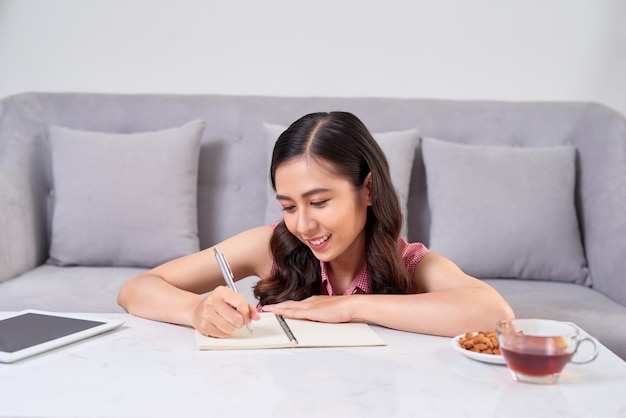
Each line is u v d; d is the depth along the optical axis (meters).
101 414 0.86
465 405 0.91
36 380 0.98
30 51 3.11
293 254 1.52
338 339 1.18
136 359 1.08
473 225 2.48
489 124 2.73
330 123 1.35
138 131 2.76
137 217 2.54
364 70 3.08
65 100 2.81
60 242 2.57
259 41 3.08
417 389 0.96
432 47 3.07
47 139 2.76
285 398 0.92
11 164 2.63
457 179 2.54
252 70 3.09
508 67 3.07
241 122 2.73
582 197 2.61
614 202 2.42
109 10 3.09
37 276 2.41
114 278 2.39
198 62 3.09
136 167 2.57
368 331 1.24
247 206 2.69
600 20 3.04
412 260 1.55
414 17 3.06
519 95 3.08
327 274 1.53
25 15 3.10
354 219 1.36
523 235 2.47
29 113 2.76
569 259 2.48
